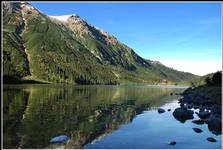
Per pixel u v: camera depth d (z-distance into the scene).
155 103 62.78
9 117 35.72
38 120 34.09
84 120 35.53
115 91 125.81
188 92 100.06
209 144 23.50
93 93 100.94
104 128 30.52
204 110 43.56
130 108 51.09
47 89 122.38
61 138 24.48
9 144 22.38
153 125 32.66
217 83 76.00
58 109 45.81
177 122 34.75
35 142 23.19
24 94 79.75
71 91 111.19
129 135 27.12
